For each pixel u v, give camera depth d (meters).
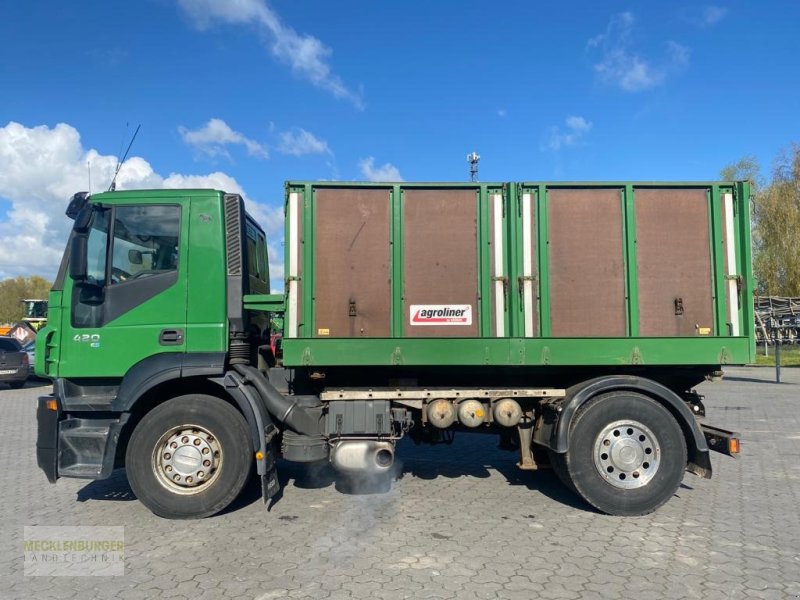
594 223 5.57
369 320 5.45
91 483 6.62
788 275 29.09
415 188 5.55
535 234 5.55
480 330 5.49
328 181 5.49
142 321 5.41
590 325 5.51
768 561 4.28
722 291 5.55
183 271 5.46
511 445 6.55
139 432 5.23
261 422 5.20
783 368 25.22
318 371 5.74
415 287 5.49
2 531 5.00
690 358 5.49
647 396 5.41
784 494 6.05
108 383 5.54
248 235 6.21
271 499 5.78
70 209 5.63
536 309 5.52
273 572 4.09
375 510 5.48
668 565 4.20
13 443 9.34
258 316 6.14
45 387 20.05
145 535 4.85
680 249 5.58
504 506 5.60
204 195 5.56
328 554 4.41
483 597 3.70
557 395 5.61
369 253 5.49
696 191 5.64
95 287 5.43
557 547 4.54
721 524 5.09
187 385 5.62
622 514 5.27
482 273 5.51
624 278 5.55
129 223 5.54
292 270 5.45
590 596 3.71
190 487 5.25
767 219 29.78
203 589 3.83
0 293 71.56
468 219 5.55
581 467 5.28
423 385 5.94
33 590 3.85
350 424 5.55
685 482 6.54
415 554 4.40
